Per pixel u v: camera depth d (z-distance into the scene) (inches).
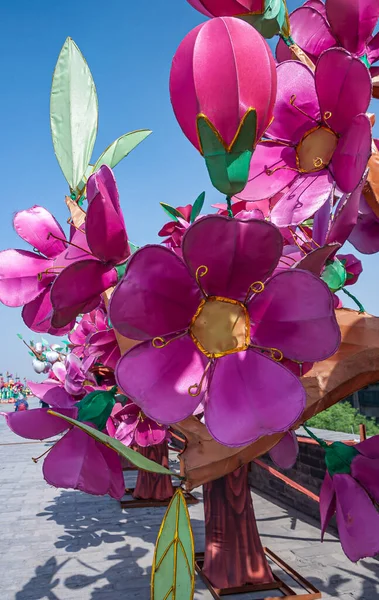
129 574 181.9
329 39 60.2
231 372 38.1
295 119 50.6
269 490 299.7
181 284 38.3
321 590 157.8
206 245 36.4
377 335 45.0
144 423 101.2
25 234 60.2
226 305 39.2
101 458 58.6
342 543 50.5
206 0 48.0
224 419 36.1
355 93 43.1
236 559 157.2
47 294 60.4
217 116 35.8
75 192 60.4
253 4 48.7
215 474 43.5
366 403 319.9
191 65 36.0
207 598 150.4
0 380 1811.0
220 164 37.1
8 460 483.8
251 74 35.7
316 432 282.8
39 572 185.3
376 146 51.5
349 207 43.2
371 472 52.2
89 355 86.7
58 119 61.1
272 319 38.7
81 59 62.4
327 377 44.6
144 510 284.7
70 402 86.3
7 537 233.0
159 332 39.0
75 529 246.5
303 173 51.3
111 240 45.8
